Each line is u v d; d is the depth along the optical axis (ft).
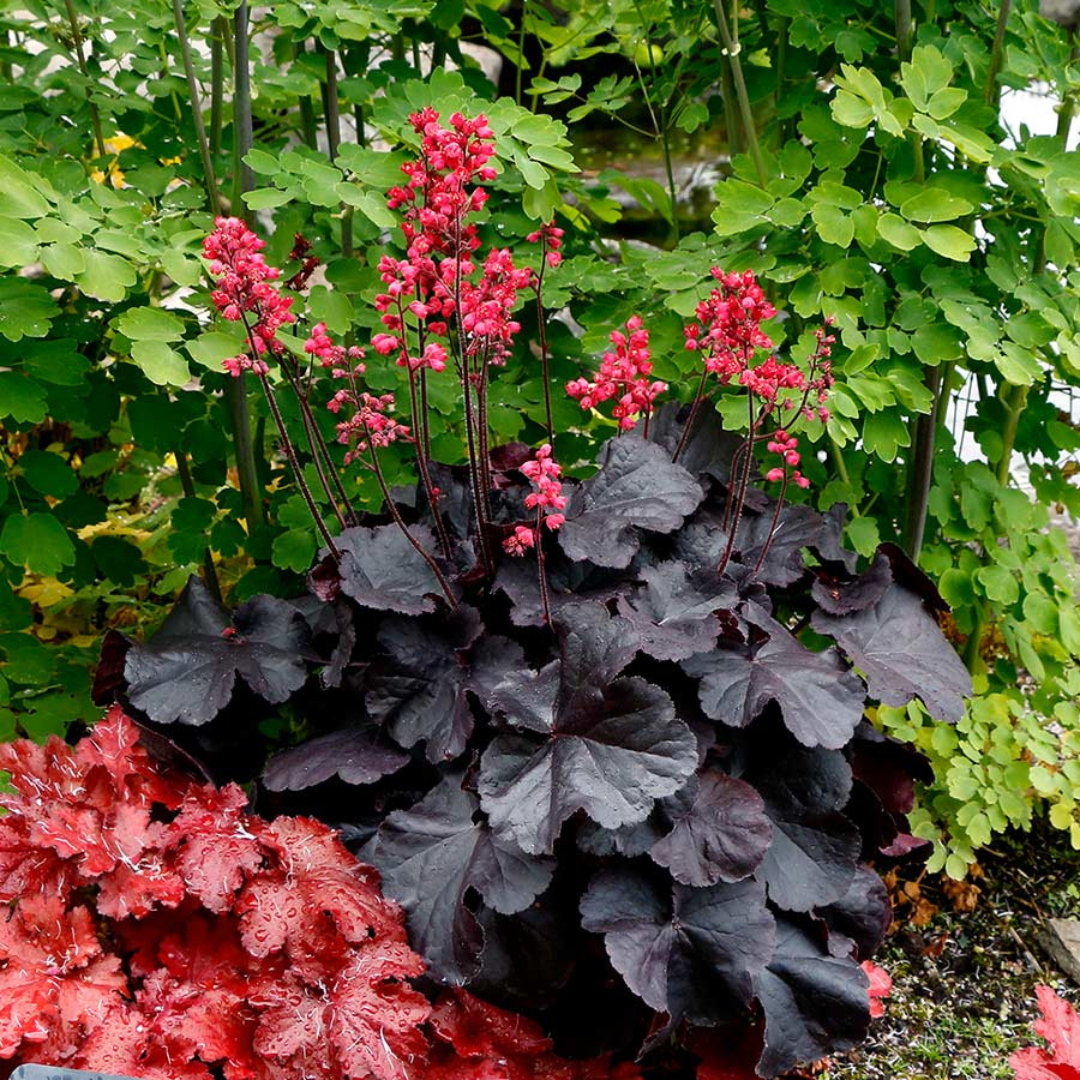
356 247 8.86
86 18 9.22
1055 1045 5.84
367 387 7.99
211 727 6.82
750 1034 6.36
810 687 6.25
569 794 5.67
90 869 5.67
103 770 6.20
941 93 6.98
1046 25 8.38
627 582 6.69
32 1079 4.99
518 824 5.70
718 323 6.30
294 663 6.61
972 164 8.10
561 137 7.00
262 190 6.91
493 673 6.37
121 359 8.41
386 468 8.07
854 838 6.35
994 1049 7.47
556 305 8.14
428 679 6.44
